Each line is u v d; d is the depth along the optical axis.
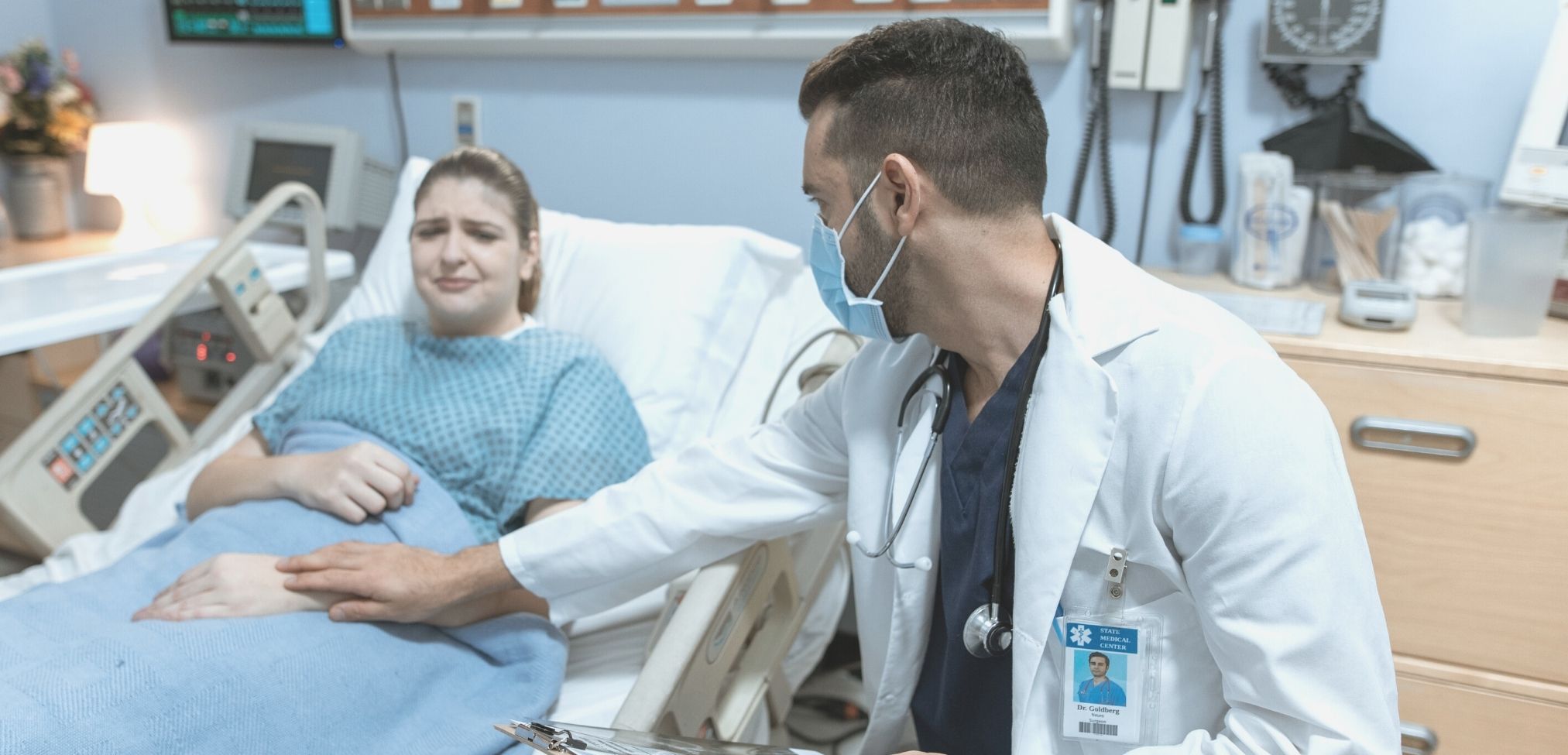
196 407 2.32
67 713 0.97
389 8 2.25
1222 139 1.76
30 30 2.75
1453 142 1.65
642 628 1.47
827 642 1.60
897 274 0.94
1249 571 0.81
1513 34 1.58
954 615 1.02
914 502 1.05
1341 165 1.68
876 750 1.15
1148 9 1.71
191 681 1.03
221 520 1.36
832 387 1.18
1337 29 1.61
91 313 1.76
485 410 1.51
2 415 2.12
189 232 2.74
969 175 0.89
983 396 1.02
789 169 2.07
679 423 1.71
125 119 2.75
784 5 1.91
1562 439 1.30
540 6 2.11
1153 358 0.86
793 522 1.20
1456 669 1.42
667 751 0.94
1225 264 1.82
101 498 2.44
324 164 2.31
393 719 1.15
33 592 1.24
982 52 0.90
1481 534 1.37
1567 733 1.37
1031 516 0.90
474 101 2.31
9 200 2.72
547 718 1.25
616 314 1.78
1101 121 1.82
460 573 1.23
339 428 1.54
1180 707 0.92
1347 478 0.86
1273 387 0.83
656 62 2.12
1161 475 0.85
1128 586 0.93
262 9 2.35
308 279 2.04
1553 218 1.46
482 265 1.61
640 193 2.22
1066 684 0.92
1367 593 0.82
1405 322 1.44
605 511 1.23
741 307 1.77
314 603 1.21
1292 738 0.82
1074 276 0.91
